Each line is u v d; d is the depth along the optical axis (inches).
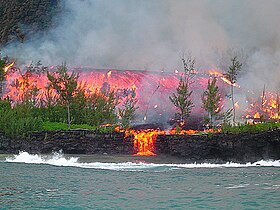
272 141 1290.6
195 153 1348.4
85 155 1387.8
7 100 1943.9
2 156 1371.8
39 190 737.6
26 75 2327.8
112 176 932.0
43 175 935.0
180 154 1360.7
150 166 1168.8
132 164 1213.1
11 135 1476.4
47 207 596.4
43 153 1433.3
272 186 788.6
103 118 1775.3
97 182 836.6
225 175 961.5
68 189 749.9
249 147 1311.5
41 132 1457.9
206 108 1723.7
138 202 634.2
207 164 1259.8
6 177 898.7
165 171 1041.5
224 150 1333.7
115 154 1417.3
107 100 1913.1
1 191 724.7
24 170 1024.2
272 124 1417.3
